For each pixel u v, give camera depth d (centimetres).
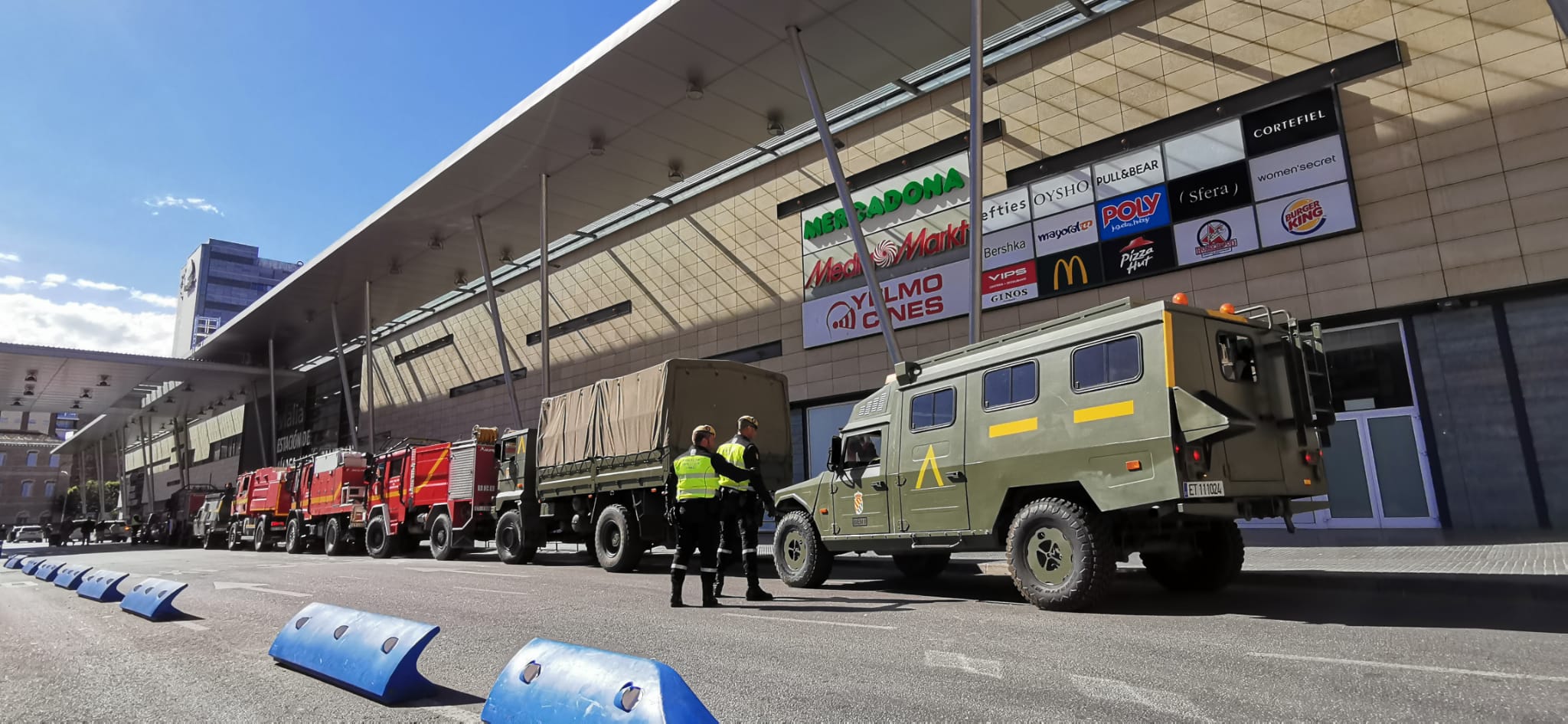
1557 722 312
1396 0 1334
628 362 2764
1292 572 810
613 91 1897
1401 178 1301
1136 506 593
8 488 9344
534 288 3266
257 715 376
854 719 345
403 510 1788
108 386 4612
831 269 2128
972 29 1430
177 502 3641
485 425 3444
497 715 339
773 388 1299
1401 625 534
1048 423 666
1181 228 1512
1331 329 1359
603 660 320
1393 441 1287
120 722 370
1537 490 1158
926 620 620
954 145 1902
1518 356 1195
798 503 930
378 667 411
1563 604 599
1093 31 1692
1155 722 329
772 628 597
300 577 1206
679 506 754
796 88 1914
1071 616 611
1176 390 579
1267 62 1454
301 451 5069
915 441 786
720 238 2473
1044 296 1691
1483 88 1247
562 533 1430
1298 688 377
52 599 953
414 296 3434
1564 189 1169
